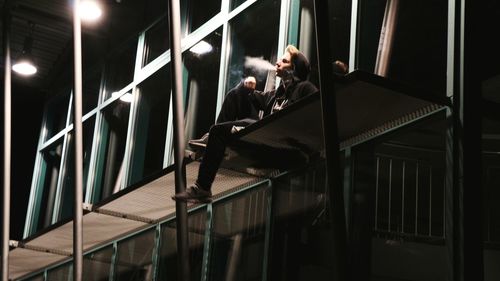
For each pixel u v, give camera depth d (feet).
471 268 14.82
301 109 16.05
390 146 17.69
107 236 30.60
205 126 28.17
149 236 28.84
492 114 16.24
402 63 18.08
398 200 17.16
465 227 14.98
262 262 21.30
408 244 16.69
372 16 19.52
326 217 19.27
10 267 37.86
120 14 37.99
